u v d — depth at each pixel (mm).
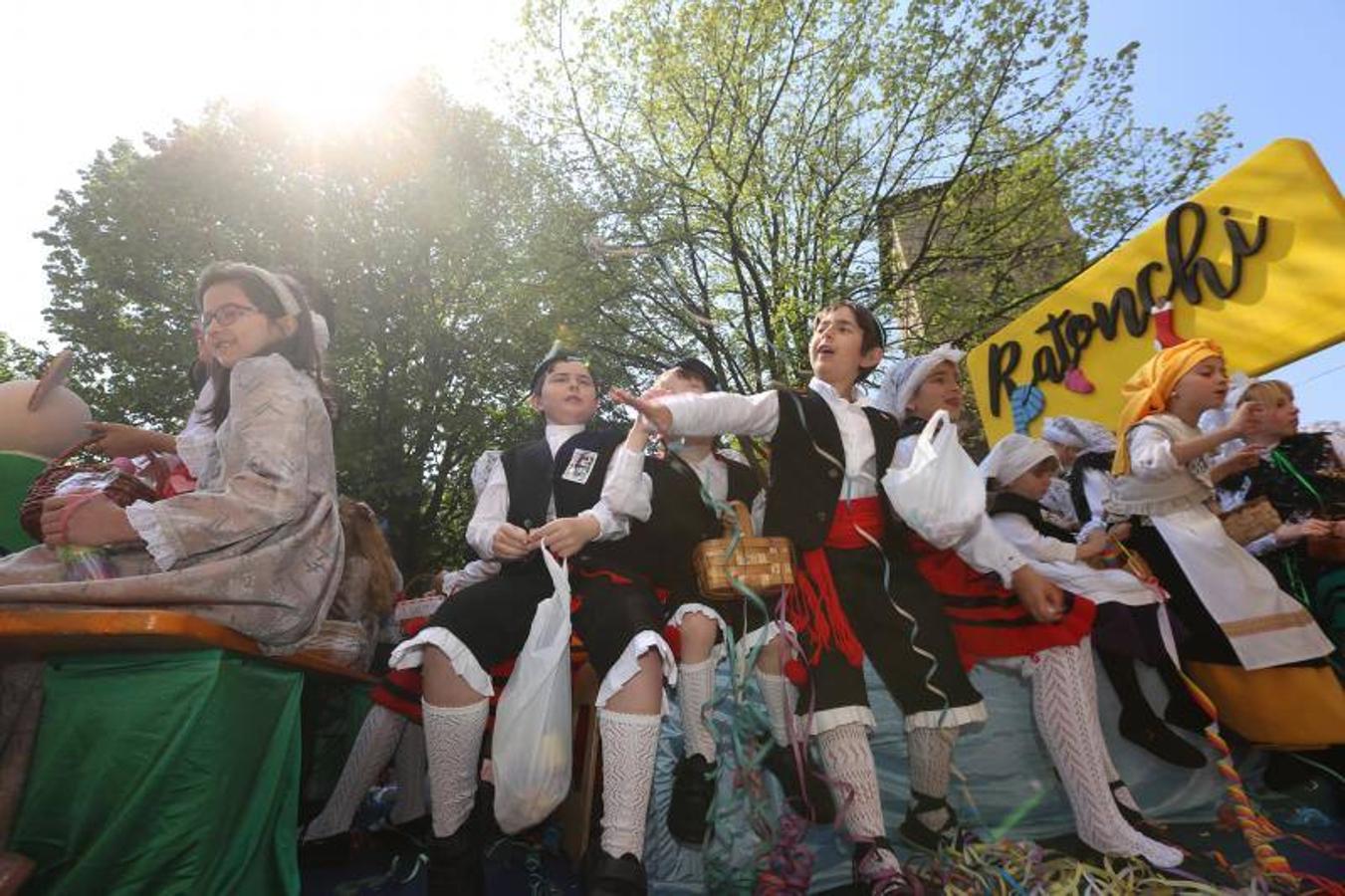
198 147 15219
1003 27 11344
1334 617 2893
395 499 16062
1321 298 3795
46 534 1799
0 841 1615
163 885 1619
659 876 2191
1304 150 3959
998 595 2363
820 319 2594
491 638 2043
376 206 16281
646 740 1896
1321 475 3096
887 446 2346
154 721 1657
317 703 2865
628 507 2174
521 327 14164
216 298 2230
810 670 1994
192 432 2283
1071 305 5113
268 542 1923
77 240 15203
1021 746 2459
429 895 1922
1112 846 2064
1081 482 3164
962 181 12570
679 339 14344
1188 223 4434
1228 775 2166
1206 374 2695
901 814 2365
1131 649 2484
